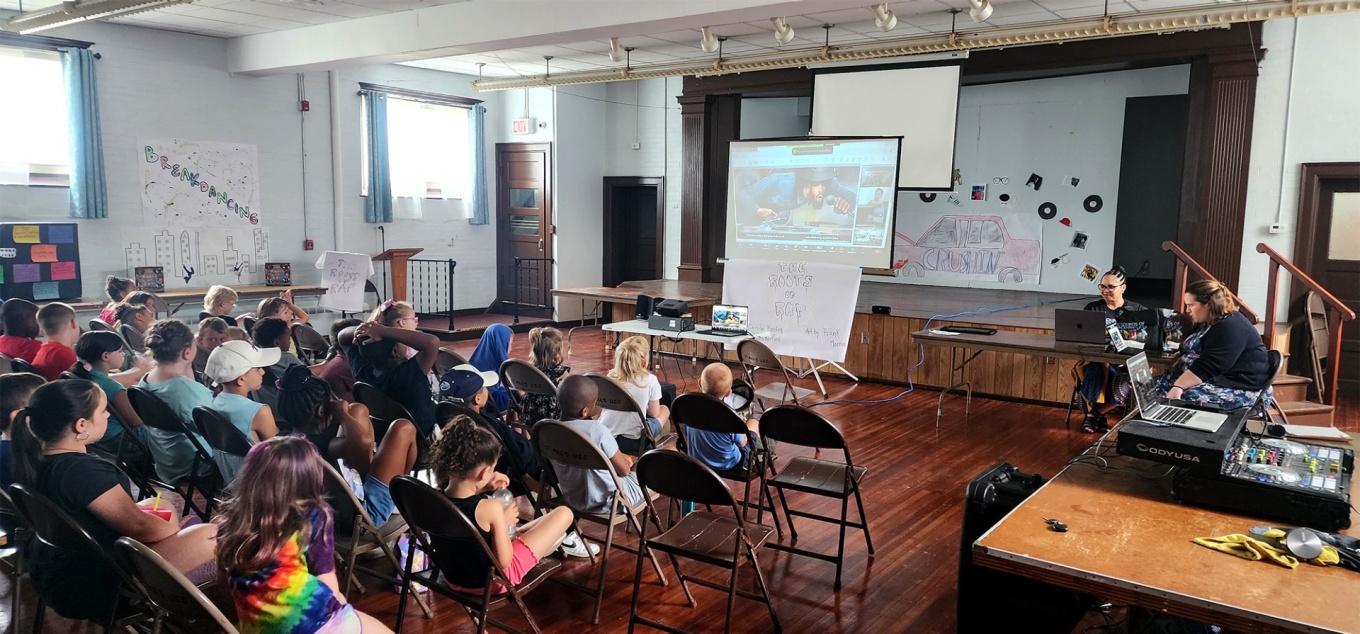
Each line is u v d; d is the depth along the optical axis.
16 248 6.86
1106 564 1.92
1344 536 2.04
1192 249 7.51
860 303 8.76
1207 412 2.68
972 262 10.68
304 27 7.66
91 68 7.34
